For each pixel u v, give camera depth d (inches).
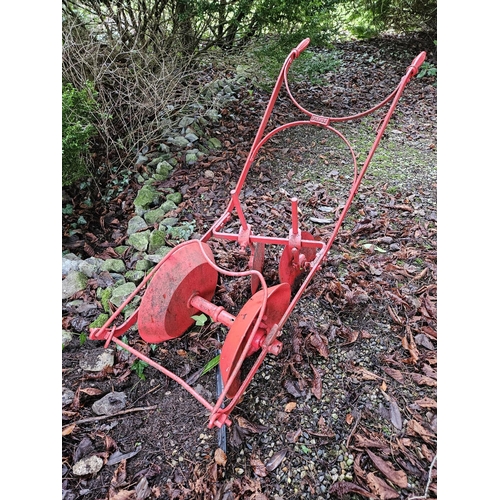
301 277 105.6
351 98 197.8
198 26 168.2
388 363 85.9
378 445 71.9
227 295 101.5
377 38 256.1
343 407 78.6
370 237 119.9
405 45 244.7
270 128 171.2
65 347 89.7
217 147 158.9
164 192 136.9
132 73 153.9
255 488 67.6
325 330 92.8
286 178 145.9
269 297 70.8
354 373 84.4
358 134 171.8
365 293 100.5
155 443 74.2
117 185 140.6
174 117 168.1
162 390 83.2
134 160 149.3
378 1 229.1
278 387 82.7
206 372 86.1
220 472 69.4
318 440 73.9
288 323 94.5
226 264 111.0
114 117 153.2
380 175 146.9
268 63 171.9
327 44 187.9
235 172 147.6
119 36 147.4
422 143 166.1
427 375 82.7
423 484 67.1
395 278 105.0
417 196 135.2
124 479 69.1
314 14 168.4
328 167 151.8
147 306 77.0
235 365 67.6
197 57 176.7
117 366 86.4
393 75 218.4
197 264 81.7
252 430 75.3
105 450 73.0
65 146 110.0
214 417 60.6
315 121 92.0
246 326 66.4
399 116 184.7
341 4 215.2
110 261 109.6
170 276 78.5
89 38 143.2
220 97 182.7
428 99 197.2
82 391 81.0
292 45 168.1
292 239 88.6
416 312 95.8
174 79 161.2
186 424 77.0
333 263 110.1
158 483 68.7
